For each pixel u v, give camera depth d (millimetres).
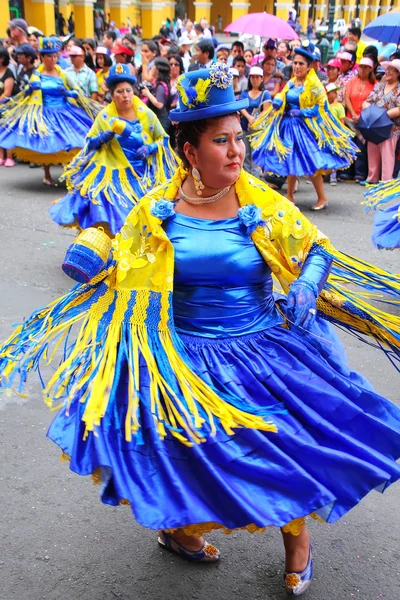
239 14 43531
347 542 3152
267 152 8844
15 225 8305
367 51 10797
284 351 2629
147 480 2303
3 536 3170
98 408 2387
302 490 2293
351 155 8953
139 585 2879
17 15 30984
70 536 3176
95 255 2535
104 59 11961
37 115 9711
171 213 2584
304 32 43719
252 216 2580
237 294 2641
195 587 2865
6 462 3740
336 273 2857
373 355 5148
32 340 2764
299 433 2447
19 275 6551
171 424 2393
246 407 2449
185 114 2424
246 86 11023
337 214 9062
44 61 9727
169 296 2553
